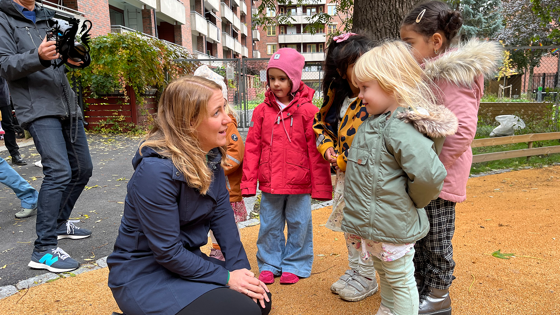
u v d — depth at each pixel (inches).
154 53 371.2
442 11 72.2
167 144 61.5
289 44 1982.0
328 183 96.7
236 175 104.7
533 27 816.9
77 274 102.5
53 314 84.0
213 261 74.8
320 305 86.9
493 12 821.2
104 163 248.1
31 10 110.8
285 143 96.3
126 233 64.3
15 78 99.7
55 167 106.5
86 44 107.9
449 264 75.1
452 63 64.7
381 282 74.0
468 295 88.3
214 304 59.9
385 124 63.4
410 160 58.4
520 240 121.6
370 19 180.2
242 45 1843.0
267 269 100.4
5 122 227.3
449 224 74.4
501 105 380.5
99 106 368.8
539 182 210.2
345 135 83.9
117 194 182.5
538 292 88.2
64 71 112.5
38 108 103.9
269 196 101.3
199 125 62.2
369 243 68.1
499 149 299.7
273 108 99.7
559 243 117.0
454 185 70.2
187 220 64.9
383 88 63.7
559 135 267.3
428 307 76.2
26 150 282.4
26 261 110.0
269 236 102.3
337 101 90.6
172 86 62.5
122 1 691.4
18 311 85.1
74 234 128.0
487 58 65.5
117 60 339.9
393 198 62.0
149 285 61.2
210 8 1217.4
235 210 105.8
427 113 59.7
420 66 72.1
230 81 469.7
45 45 94.5
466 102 66.6
